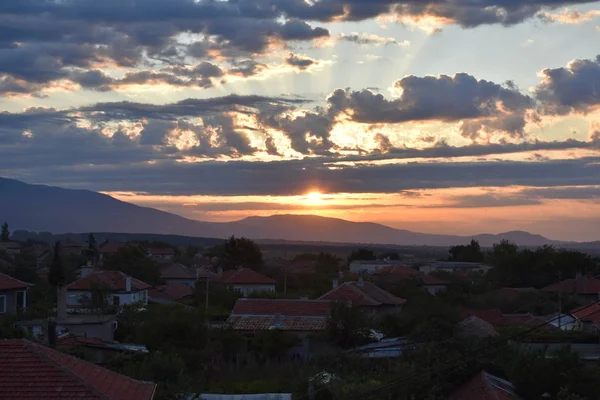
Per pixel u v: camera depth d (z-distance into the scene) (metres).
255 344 40.00
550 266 83.50
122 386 16.52
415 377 24.50
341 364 32.66
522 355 24.30
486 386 22.69
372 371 30.81
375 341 40.62
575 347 34.22
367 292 59.28
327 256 119.06
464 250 129.38
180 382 26.56
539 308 62.53
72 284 57.62
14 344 16.20
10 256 100.12
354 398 24.31
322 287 84.81
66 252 113.25
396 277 84.00
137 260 85.56
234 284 76.88
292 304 46.94
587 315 39.31
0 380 15.17
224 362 38.44
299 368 35.22
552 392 23.22
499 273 85.19
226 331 40.97
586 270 83.31
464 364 24.94
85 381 15.49
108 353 35.22
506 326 44.25
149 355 32.47
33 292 60.38
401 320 44.97
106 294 54.75
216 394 29.44
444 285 81.56
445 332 34.53
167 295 70.88
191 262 121.81
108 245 114.56
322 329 41.72
